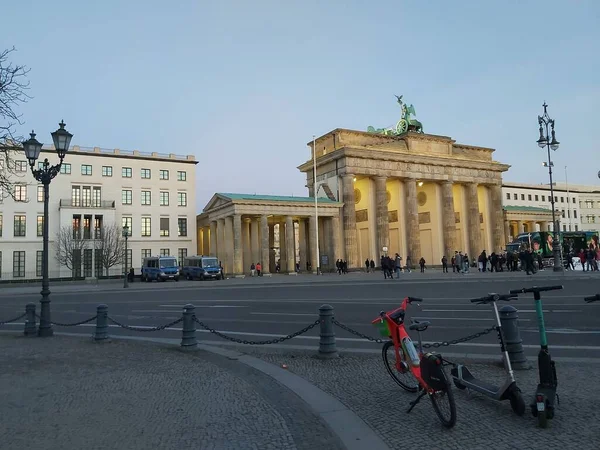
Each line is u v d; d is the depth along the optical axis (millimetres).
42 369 9711
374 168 68375
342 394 7266
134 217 73938
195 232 78625
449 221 72938
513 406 5930
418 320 15016
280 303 22844
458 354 9609
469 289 27141
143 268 62438
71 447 5289
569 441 5031
